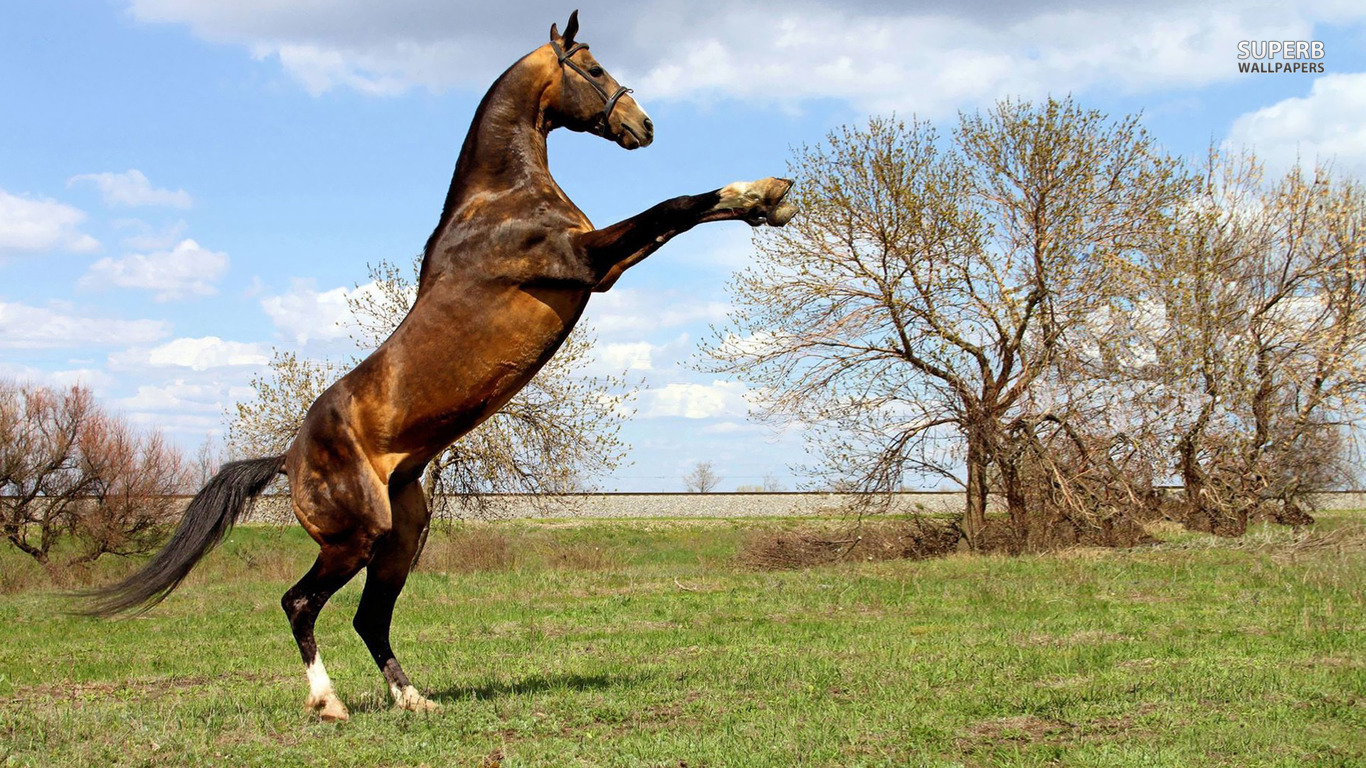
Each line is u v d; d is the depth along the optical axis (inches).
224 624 614.9
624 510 1673.2
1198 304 959.0
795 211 284.7
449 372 290.5
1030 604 550.3
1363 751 242.1
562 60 309.1
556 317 290.7
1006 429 981.2
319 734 282.2
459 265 291.1
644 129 315.0
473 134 303.0
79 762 255.0
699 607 597.9
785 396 996.6
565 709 302.0
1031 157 955.3
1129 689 312.8
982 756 246.1
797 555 1019.9
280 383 987.9
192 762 256.4
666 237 285.7
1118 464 975.0
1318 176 985.5
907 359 1002.7
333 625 582.6
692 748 253.0
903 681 333.1
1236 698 298.4
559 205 293.3
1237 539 850.8
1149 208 965.2
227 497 317.7
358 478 295.6
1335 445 1009.5
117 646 532.1
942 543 1010.1
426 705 308.3
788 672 354.3
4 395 1005.8
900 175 962.7
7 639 575.5
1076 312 946.7
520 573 880.3
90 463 1007.0
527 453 1003.3
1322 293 978.7
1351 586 557.0
